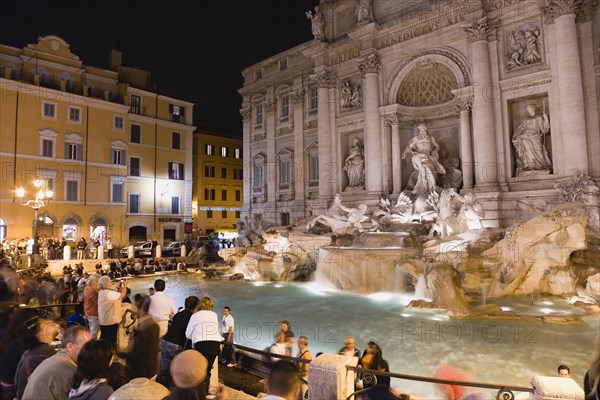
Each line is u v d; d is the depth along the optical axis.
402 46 28.77
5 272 11.98
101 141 41.41
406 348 10.52
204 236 48.47
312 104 36.16
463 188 25.45
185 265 29.28
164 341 7.21
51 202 37.66
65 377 4.79
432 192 25.31
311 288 20.69
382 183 29.36
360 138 31.97
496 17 24.50
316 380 5.69
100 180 41.12
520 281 16.44
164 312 8.52
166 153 47.09
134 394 4.25
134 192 44.12
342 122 32.31
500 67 24.34
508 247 16.84
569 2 21.42
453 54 26.30
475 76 24.64
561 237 16.20
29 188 36.56
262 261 24.12
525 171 23.28
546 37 22.78
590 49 21.62
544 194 22.14
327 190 32.59
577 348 10.18
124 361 8.52
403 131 29.80
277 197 38.56
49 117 38.12
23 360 5.46
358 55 31.53
